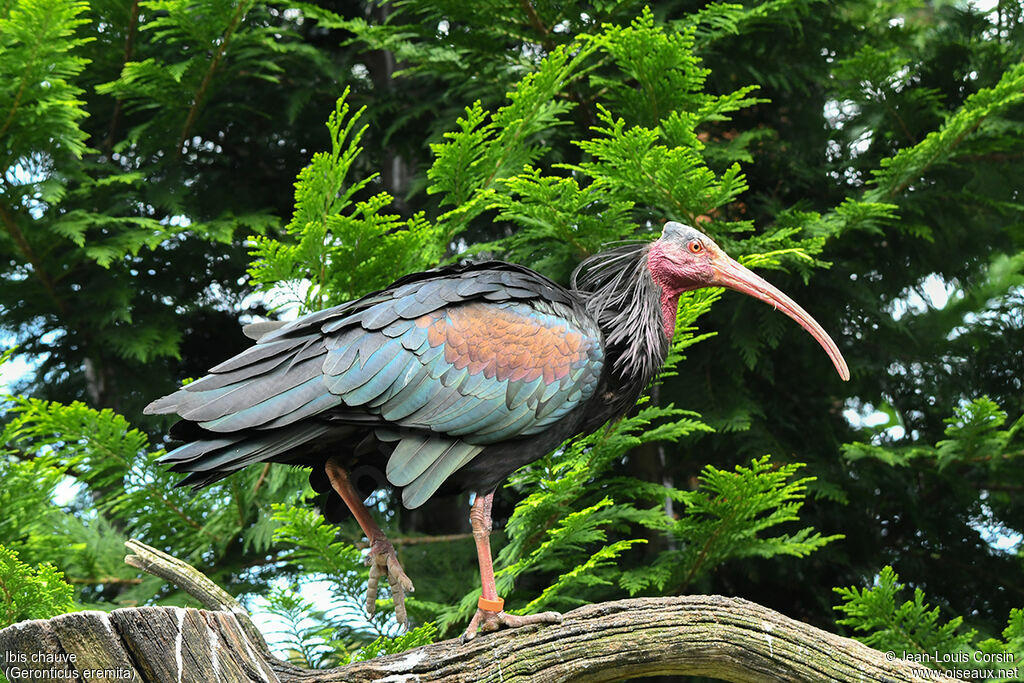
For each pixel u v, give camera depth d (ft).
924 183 33.30
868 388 36.52
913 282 35.99
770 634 16.65
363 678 15.29
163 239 31.91
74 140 29.50
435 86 38.09
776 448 32.12
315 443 16.75
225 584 30.48
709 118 28.58
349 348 16.22
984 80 35.47
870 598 25.04
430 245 25.25
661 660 16.38
